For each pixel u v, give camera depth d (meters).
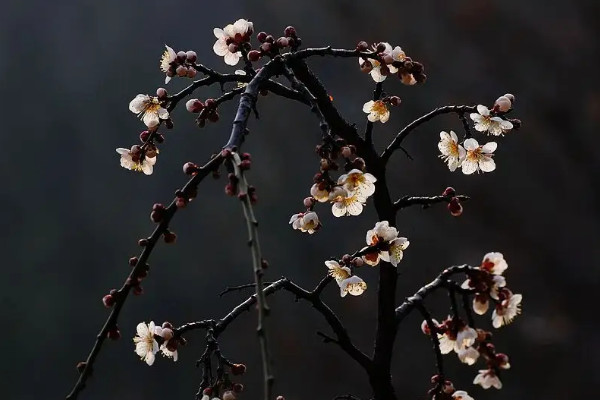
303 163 19.00
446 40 17.80
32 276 22.08
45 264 22.27
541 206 16.56
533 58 17.44
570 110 17.03
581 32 17.30
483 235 16.39
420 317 14.82
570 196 16.62
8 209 23.14
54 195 23.31
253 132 19.47
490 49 17.61
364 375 16.06
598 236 16.30
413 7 18.11
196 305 19.89
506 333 15.04
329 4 18.95
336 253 17.69
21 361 20.58
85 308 21.44
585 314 15.69
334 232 17.86
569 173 16.75
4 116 24.17
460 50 17.72
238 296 14.54
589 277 15.83
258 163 19.34
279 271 18.09
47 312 21.30
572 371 14.68
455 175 16.42
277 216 18.83
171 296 20.03
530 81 17.34
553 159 16.88
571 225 16.47
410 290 16.03
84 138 23.94
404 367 14.80
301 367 16.61
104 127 23.97
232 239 20.08
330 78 17.83
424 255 16.22
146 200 22.27
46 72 24.86
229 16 23.12
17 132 24.09
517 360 14.80
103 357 19.22
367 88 17.34
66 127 24.05
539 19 17.55
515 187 16.64
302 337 16.73
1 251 22.50
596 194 16.56
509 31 17.55
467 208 16.42
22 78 24.66
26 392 20.14
